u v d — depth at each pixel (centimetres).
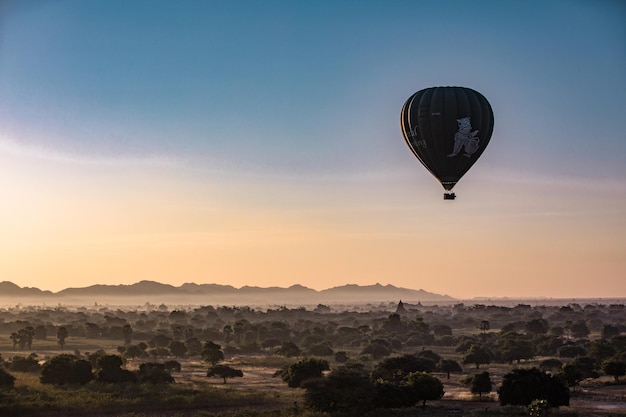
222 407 10206
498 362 18962
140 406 9994
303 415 9156
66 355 12356
